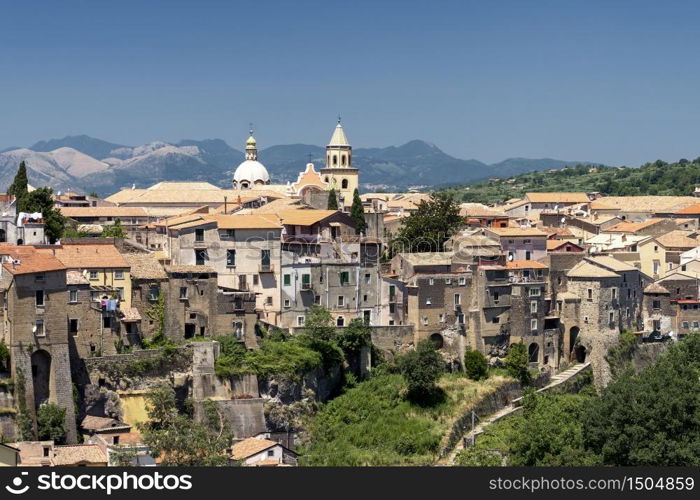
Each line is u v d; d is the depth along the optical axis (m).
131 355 184.00
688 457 172.12
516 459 181.75
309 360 199.88
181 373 188.75
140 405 183.00
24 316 169.25
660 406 177.75
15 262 171.25
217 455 157.38
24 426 165.88
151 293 194.25
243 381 192.00
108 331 185.12
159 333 193.62
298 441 195.25
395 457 188.38
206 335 198.50
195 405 187.50
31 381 168.75
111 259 192.88
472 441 197.75
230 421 187.38
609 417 181.00
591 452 178.75
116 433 174.50
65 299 174.25
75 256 192.12
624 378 192.75
